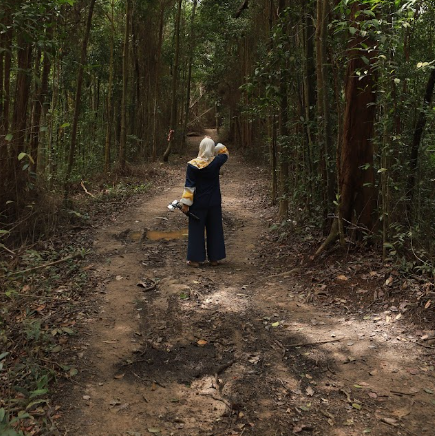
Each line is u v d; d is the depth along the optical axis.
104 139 18.70
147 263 6.25
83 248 6.55
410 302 4.43
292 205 8.10
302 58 7.25
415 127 5.50
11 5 5.13
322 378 3.45
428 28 5.91
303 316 4.54
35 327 3.71
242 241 7.42
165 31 24.17
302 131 7.45
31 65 7.36
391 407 3.07
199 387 3.35
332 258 5.73
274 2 9.82
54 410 3.01
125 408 3.08
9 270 4.48
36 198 7.57
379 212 5.46
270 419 2.97
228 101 25.09
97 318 4.47
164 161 21.27
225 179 15.90
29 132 7.33
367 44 5.37
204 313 4.61
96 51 18.14
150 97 21.86
